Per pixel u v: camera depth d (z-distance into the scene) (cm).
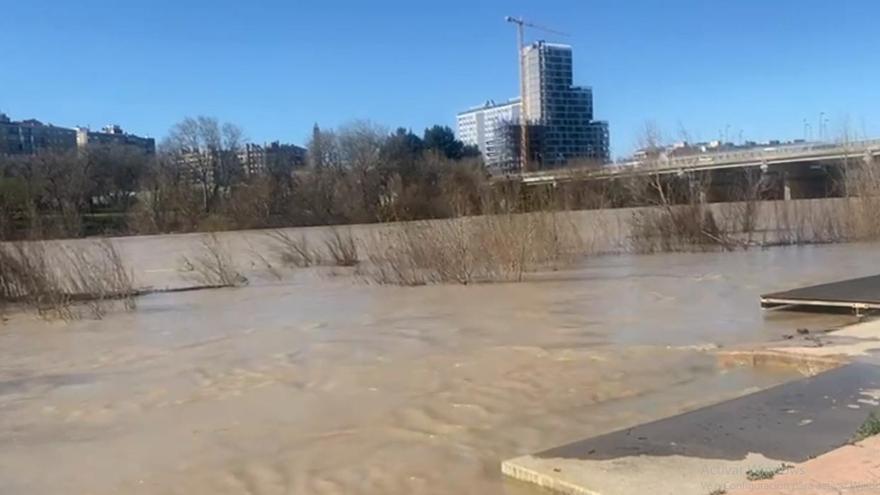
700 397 622
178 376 809
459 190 2095
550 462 450
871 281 1141
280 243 2925
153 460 534
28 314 1422
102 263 1675
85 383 802
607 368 740
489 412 608
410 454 515
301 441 559
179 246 3531
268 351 932
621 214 2386
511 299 1325
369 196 5950
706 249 2167
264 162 7481
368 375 762
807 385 577
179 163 7019
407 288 1566
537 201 1988
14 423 652
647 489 393
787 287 1320
